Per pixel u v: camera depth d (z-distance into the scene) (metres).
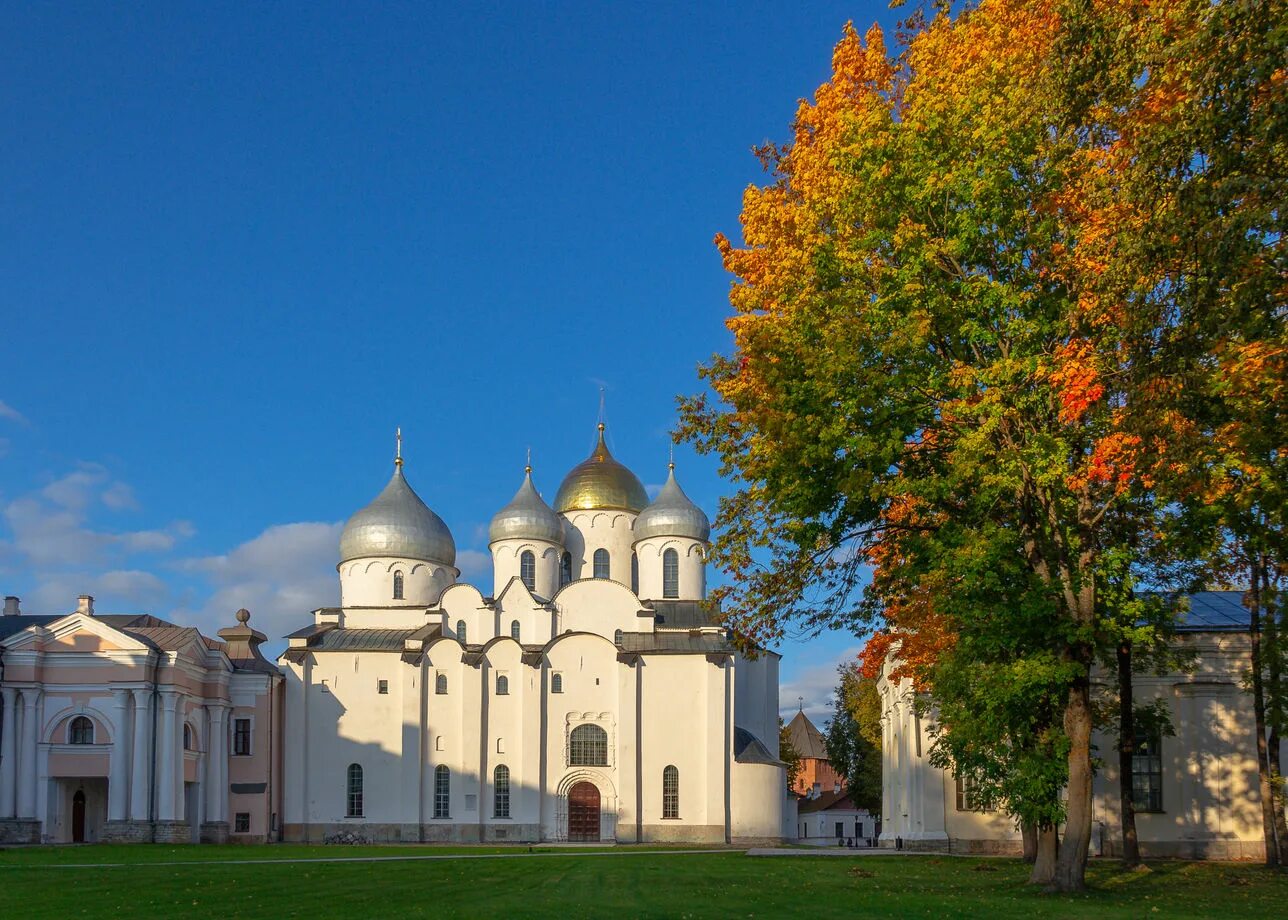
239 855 55.94
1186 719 50.31
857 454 28.48
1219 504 24.88
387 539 90.12
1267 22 19.94
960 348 29.77
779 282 31.23
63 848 60.22
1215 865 41.50
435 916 25.16
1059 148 26.47
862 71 33.53
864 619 34.31
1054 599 28.97
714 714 80.19
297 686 82.19
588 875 38.16
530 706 81.06
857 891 31.27
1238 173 20.91
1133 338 23.39
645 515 92.38
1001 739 31.22
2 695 68.81
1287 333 20.59
